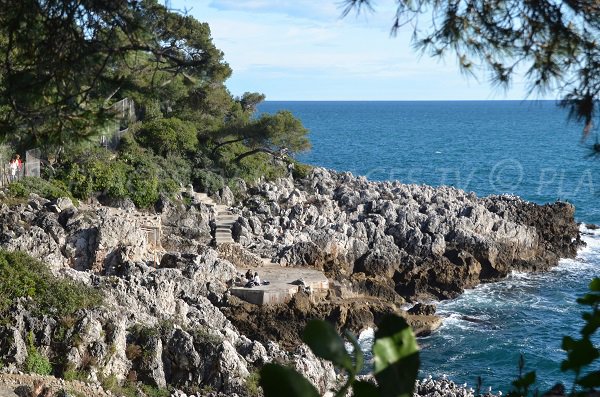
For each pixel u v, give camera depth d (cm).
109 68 1014
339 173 7125
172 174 5334
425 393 2958
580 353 428
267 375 345
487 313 4538
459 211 5747
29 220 3878
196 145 5897
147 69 1039
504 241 5538
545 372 3678
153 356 2656
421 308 4281
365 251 4919
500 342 4016
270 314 3838
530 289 5075
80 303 2684
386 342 348
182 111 6078
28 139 954
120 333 2639
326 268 4616
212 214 5069
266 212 5472
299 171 6825
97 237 3834
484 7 828
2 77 950
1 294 2594
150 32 933
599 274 5534
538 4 802
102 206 4625
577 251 6253
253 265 4503
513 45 821
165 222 4803
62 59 914
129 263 3666
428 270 4934
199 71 1113
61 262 3725
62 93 928
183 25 1001
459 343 4016
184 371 2708
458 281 4962
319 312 3941
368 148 16188
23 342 2505
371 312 4112
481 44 831
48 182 4459
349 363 342
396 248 5006
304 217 5438
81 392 2370
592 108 782
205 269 3928
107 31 941
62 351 2531
